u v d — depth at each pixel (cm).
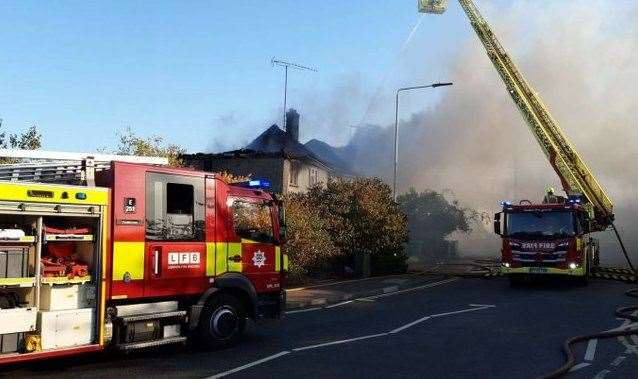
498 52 2580
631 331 1111
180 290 887
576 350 959
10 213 712
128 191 837
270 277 1040
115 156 869
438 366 830
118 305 830
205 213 934
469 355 908
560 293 1880
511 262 2073
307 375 773
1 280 703
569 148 2473
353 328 1169
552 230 2033
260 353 917
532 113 2514
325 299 1622
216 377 762
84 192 782
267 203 1051
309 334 1097
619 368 833
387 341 1024
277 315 1059
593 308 1492
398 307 1517
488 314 1377
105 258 800
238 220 1000
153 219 863
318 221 2150
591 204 2364
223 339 952
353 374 780
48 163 847
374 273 2627
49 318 740
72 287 772
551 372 796
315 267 2314
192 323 906
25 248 729
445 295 1823
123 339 827
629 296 1773
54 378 759
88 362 854
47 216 751
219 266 947
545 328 1173
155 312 861
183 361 859
